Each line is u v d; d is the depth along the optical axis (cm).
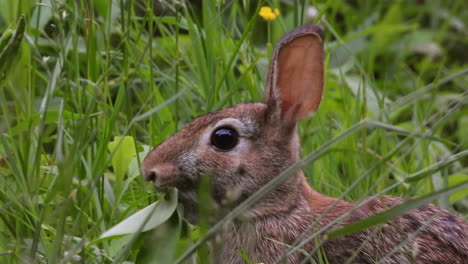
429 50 1554
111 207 1023
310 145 1131
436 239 920
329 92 1292
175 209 898
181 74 1223
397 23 1515
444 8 1675
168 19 1205
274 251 927
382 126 864
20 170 970
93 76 1111
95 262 927
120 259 831
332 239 917
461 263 916
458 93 1447
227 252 938
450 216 938
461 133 1320
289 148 941
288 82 952
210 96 1124
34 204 945
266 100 955
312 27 951
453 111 895
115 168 1009
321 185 1112
